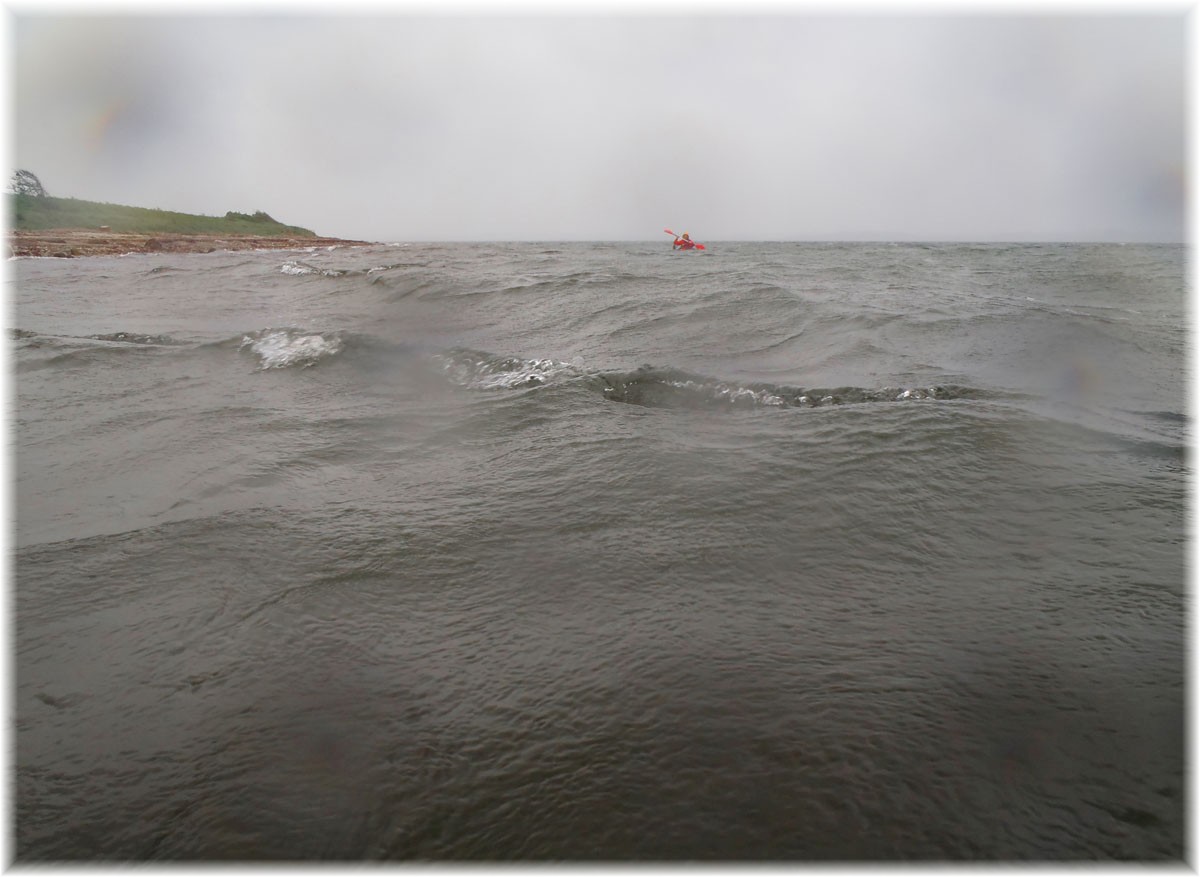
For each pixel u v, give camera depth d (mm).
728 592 2104
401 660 1815
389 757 1474
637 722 1549
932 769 1392
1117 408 4180
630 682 1688
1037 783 1357
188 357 5953
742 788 1360
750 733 1500
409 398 4574
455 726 1560
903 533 2459
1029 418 3529
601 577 2207
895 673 1693
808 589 2113
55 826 1340
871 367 5293
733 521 2574
